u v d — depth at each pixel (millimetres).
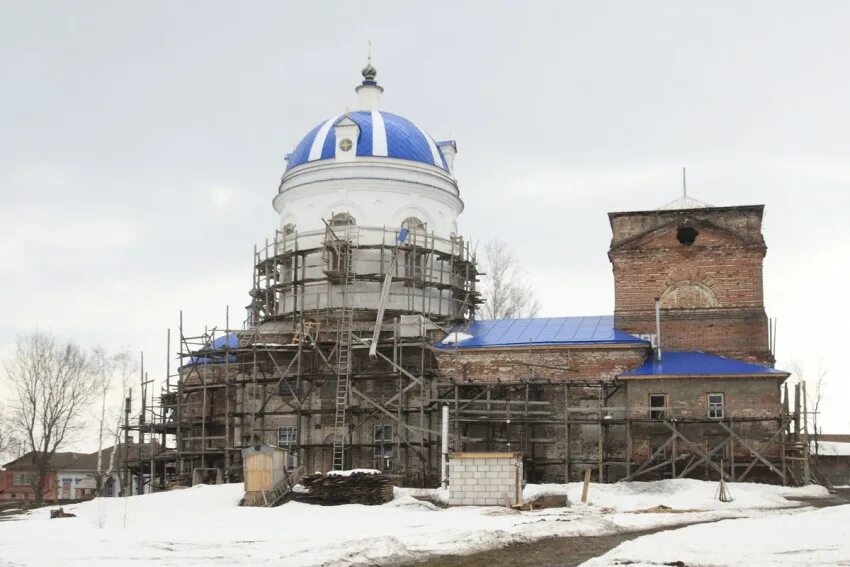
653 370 54250
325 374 57594
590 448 55031
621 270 59469
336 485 47688
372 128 65000
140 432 63750
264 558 26125
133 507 46219
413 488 54062
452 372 57625
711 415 52719
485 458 44750
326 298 61875
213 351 60281
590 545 29891
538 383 55250
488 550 28781
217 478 57375
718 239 58469
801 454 53062
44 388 77875
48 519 43188
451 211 66812
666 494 47031
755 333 57344
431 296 63219
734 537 28359
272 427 59344
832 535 28109
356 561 25766
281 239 65750
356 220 63375
